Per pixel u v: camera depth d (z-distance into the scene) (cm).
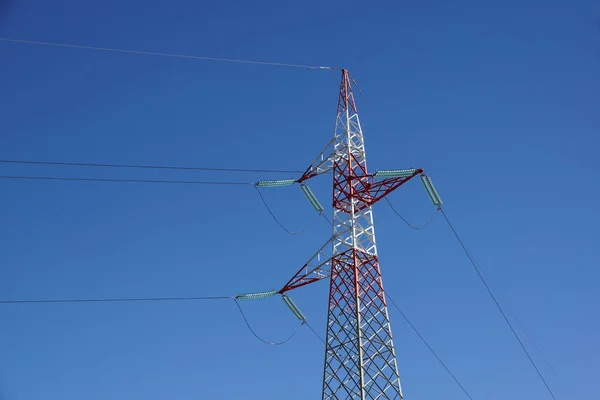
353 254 7981
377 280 7925
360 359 7406
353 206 8294
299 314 8612
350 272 7969
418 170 8131
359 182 8400
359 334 7538
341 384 7438
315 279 8238
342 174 8544
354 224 8144
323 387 7512
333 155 8738
